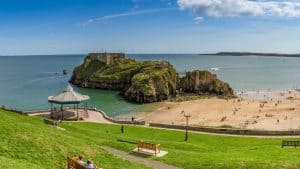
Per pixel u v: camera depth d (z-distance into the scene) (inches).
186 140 2383.1
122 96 6678.2
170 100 6136.8
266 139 2425.0
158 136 2522.1
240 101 5787.4
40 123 2207.2
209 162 1421.0
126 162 1339.8
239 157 1525.6
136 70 7529.5
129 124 3368.6
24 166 986.7
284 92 7386.8
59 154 1227.9
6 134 1255.5
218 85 6855.3
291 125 3890.3
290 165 1355.8
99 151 1393.9
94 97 6569.9
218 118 4402.1
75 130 2222.0
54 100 3831.2
